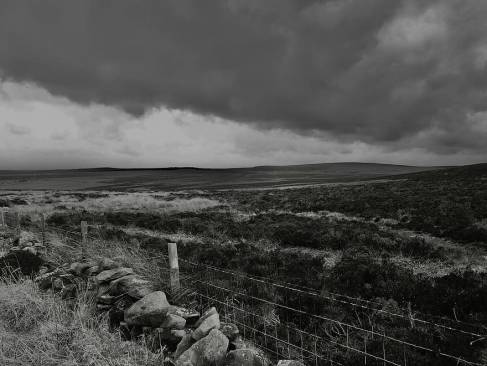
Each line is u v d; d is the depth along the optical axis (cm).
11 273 728
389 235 1361
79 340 445
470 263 988
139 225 1936
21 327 507
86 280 673
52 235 1128
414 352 461
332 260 1047
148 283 593
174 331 466
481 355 440
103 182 12588
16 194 6212
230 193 5319
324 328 536
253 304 622
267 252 1116
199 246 1226
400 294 684
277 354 464
